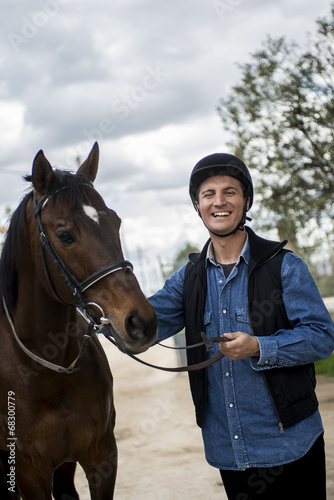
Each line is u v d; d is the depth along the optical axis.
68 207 2.24
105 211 2.29
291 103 8.23
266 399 2.16
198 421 2.29
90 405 2.59
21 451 2.56
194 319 2.32
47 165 2.32
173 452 5.23
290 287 2.16
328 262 15.08
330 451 4.49
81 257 2.20
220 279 2.30
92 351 2.71
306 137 8.34
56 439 2.54
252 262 2.22
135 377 10.48
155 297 2.51
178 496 4.06
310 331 2.11
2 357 2.60
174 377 10.02
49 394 2.50
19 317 2.54
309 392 2.16
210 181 2.26
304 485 2.15
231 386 2.19
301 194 8.47
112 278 2.16
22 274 2.52
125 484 4.48
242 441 2.17
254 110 8.66
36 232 2.39
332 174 8.38
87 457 2.64
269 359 2.07
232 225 2.25
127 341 2.10
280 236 8.97
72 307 2.57
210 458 2.29
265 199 8.68
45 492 2.59
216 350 2.25
